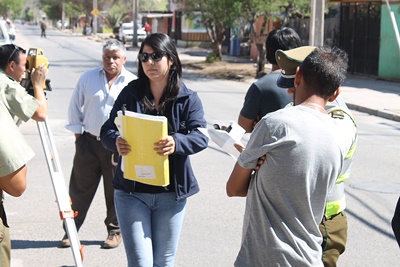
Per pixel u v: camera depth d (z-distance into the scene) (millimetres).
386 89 24969
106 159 6922
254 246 3613
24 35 86000
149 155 4531
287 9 28828
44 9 143625
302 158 3473
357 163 11602
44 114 5133
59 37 80938
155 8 102500
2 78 4973
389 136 15016
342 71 3629
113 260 6754
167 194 4855
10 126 3936
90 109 6887
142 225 4754
